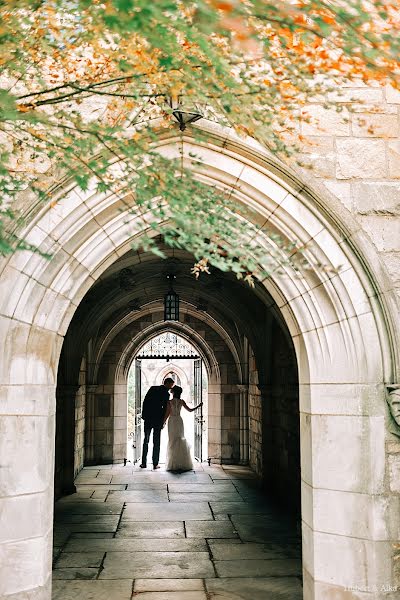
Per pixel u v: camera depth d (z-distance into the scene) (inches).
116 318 428.8
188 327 463.2
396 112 144.6
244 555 211.6
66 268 140.3
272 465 329.7
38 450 135.6
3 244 89.0
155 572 194.1
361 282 140.1
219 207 94.7
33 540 133.0
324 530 139.9
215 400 458.9
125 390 463.2
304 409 151.2
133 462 466.3
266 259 97.0
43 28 95.3
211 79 87.7
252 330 339.9
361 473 137.3
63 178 131.9
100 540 230.4
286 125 135.3
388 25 106.3
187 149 139.8
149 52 88.4
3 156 102.0
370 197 141.6
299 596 173.3
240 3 69.8
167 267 329.1
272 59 91.0
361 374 139.3
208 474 394.3
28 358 136.4
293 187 140.9
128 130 131.8
